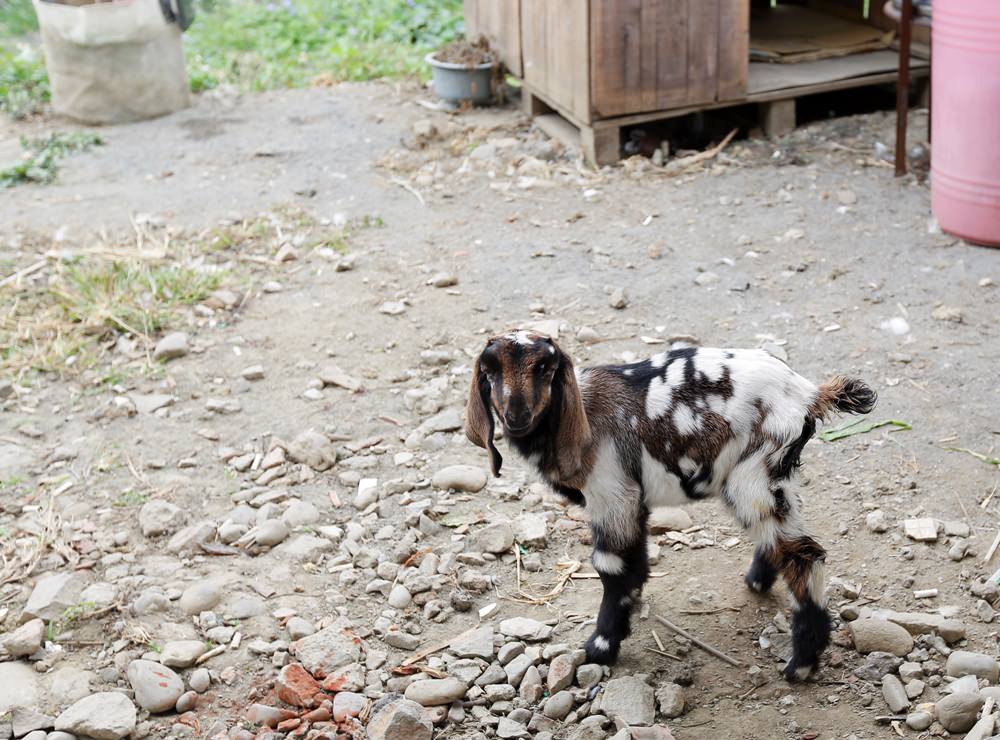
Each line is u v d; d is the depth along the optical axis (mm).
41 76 6695
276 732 2781
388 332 3900
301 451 3426
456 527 3213
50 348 3938
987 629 2857
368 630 2971
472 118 5617
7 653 2949
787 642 2867
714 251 4137
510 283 4074
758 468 2738
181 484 3385
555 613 2994
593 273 4082
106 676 2898
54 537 3232
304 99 6238
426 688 2811
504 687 2820
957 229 4070
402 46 7070
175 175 5238
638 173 4707
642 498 2799
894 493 3182
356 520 3254
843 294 3871
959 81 3895
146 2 5875
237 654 2936
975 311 3748
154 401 3684
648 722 2732
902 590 2959
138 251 4402
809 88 4906
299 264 4301
